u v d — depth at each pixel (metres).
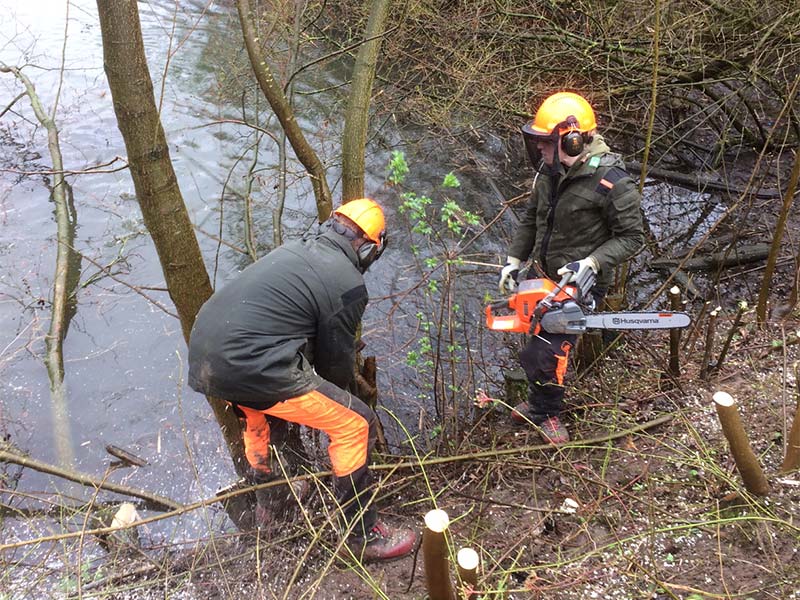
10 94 7.47
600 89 6.00
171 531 3.03
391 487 2.95
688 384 3.23
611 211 2.64
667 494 2.57
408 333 4.30
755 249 4.50
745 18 5.12
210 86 7.46
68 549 2.63
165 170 2.34
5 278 4.87
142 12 9.25
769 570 2.11
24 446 3.60
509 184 5.96
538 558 2.36
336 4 7.02
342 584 2.42
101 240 5.29
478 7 6.03
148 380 4.04
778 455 2.62
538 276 3.15
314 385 2.27
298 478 2.55
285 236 5.26
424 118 6.60
